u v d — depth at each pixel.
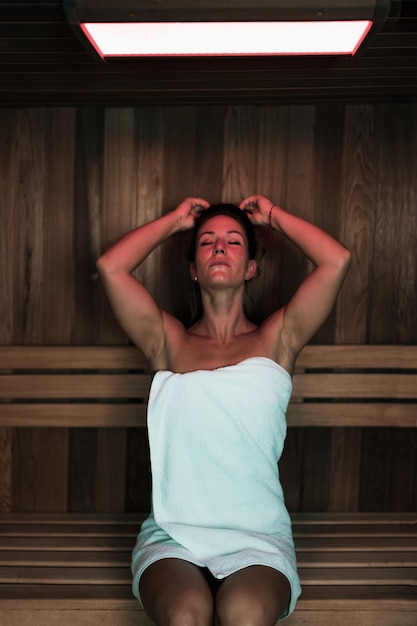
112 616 1.64
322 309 1.73
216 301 1.78
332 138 2.15
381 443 2.21
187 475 1.59
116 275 1.74
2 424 2.15
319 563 1.81
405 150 2.14
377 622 1.66
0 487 2.21
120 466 2.21
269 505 1.58
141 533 1.65
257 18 1.37
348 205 2.16
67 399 2.17
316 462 2.21
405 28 1.50
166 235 1.88
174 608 1.30
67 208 2.16
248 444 1.59
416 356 2.14
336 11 1.35
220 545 1.50
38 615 1.64
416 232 2.16
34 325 2.18
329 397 2.14
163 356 1.80
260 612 1.31
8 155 2.15
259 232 2.16
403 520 2.15
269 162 2.16
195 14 1.36
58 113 2.14
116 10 1.36
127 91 1.97
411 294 2.17
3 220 2.16
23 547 1.91
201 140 2.16
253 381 1.62
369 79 1.86
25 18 1.46
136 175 2.16
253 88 1.94
